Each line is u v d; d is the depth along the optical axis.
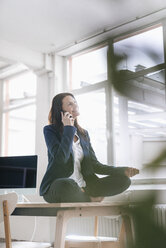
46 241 5.15
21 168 3.46
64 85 5.77
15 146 7.11
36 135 5.66
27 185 3.40
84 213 2.59
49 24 4.76
